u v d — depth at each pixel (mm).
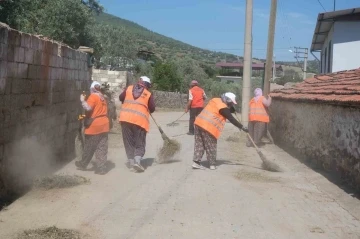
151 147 11742
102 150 8242
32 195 6734
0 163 6270
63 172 8242
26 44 7113
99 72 25125
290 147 11883
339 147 8195
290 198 6957
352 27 19062
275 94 14469
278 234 5367
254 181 8023
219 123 8852
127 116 8445
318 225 5711
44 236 5035
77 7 21031
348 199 6840
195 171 8719
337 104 8055
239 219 5895
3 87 6289
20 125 6996
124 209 6195
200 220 5820
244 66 16469
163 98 33656
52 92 8539
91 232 5281
